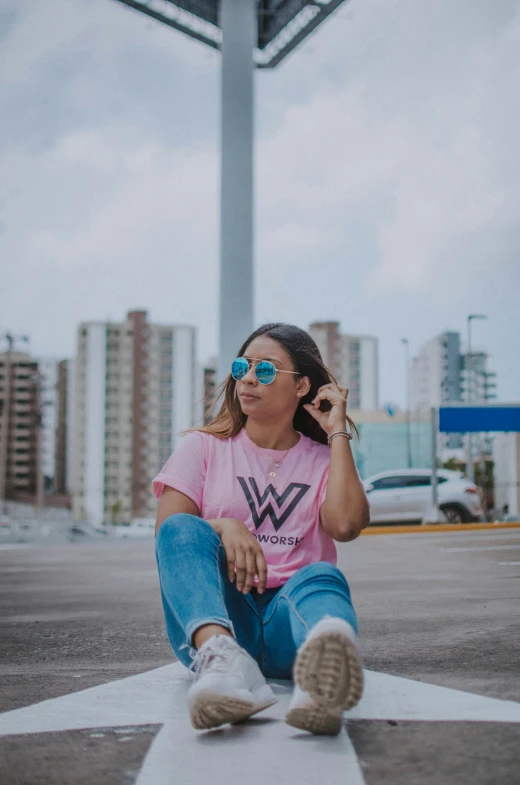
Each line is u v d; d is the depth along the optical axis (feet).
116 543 42.11
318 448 7.25
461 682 7.10
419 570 21.75
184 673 7.87
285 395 7.07
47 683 7.62
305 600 5.64
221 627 5.36
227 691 4.98
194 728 5.20
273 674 6.86
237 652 5.19
